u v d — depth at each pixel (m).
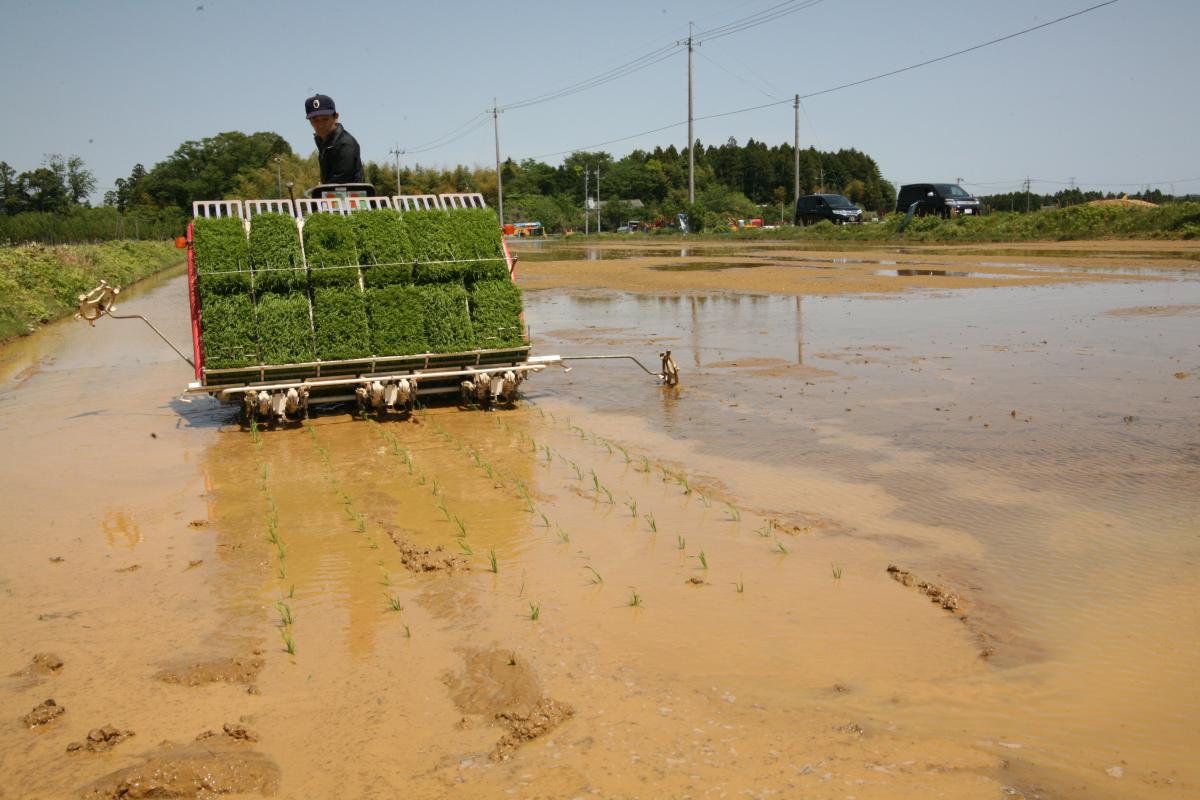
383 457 9.84
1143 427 9.59
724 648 5.34
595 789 4.07
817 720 4.56
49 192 84.25
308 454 10.09
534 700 4.82
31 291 26.39
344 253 11.77
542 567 6.63
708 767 4.20
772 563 6.57
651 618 5.75
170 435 11.15
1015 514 7.32
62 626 5.91
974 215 55.84
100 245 48.75
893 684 4.90
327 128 13.41
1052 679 4.90
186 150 112.81
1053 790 3.94
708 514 7.63
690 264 38.41
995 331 16.64
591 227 120.75
